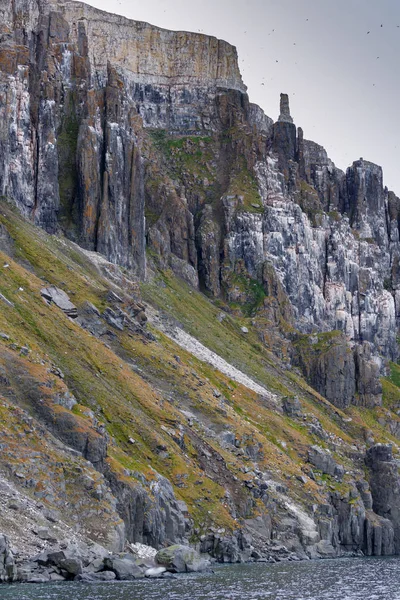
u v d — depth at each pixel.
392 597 178.62
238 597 163.50
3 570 155.75
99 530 188.62
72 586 158.00
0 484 180.38
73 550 169.75
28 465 189.00
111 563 174.88
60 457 197.50
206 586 174.88
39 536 172.62
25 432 197.25
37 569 162.88
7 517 172.75
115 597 149.88
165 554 194.38
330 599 170.75
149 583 171.50
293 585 189.38
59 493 189.75
